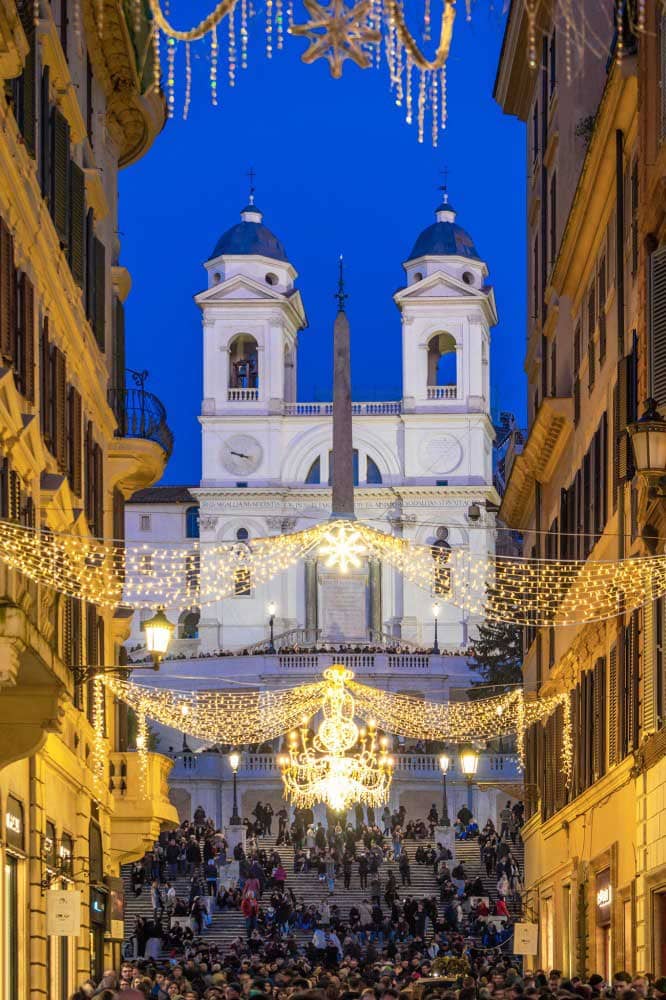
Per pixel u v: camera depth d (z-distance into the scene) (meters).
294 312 138.25
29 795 27.56
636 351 30.19
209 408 133.12
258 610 128.50
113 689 40.25
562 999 20.73
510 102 54.22
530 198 51.84
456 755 87.75
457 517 131.38
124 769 40.66
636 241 31.00
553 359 44.97
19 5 26.27
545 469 45.44
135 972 33.69
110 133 41.94
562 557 41.19
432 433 132.88
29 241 27.25
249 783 88.38
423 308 134.75
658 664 28.95
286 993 27.89
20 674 22.30
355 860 73.31
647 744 28.61
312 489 131.25
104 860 39.44
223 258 136.38
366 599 126.69
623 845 32.00
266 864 71.69
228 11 12.11
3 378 23.73
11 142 25.14
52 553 27.38
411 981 32.00
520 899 66.31
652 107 28.70
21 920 26.77
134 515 135.75
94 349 35.84
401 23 11.85
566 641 41.62
